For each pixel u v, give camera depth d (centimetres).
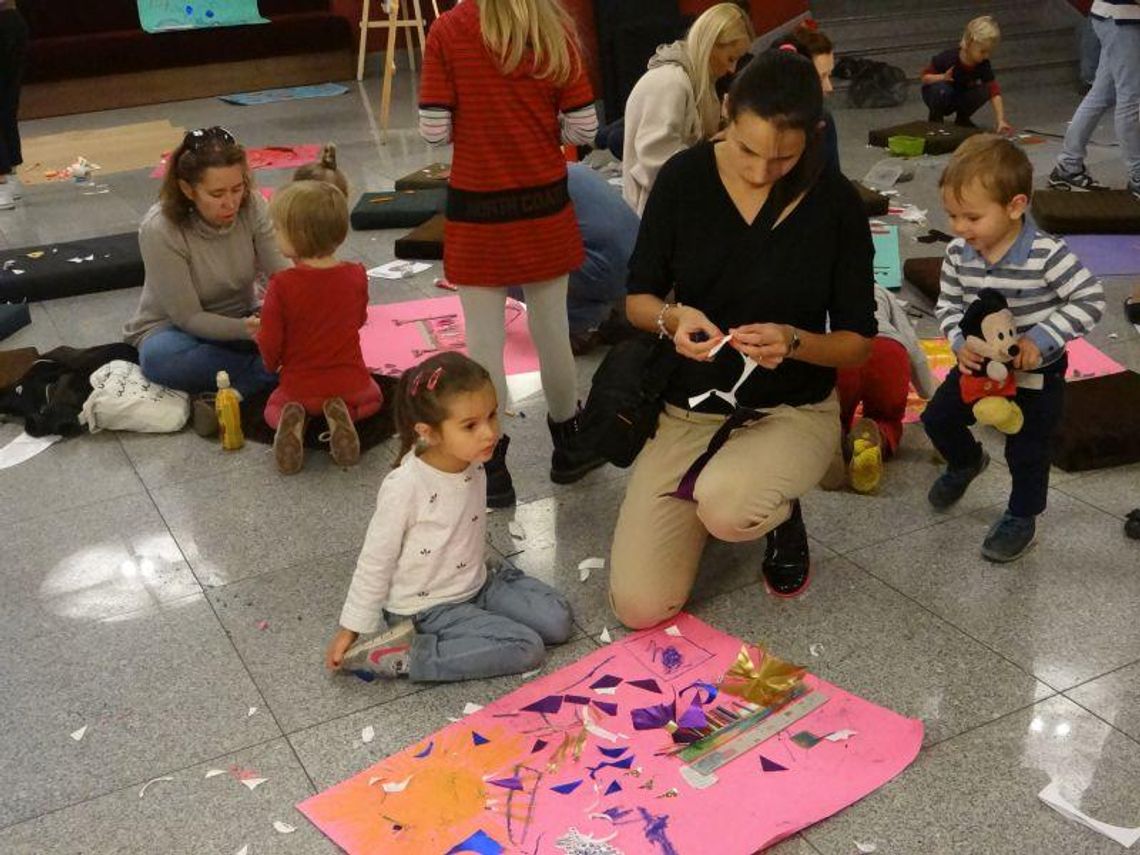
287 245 359
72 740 246
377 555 252
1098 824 210
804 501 329
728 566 298
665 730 238
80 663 272
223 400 371
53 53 1012
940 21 1040
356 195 687
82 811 226
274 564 311
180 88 1077
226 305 407
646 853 207
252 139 880
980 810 215
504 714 245
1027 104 908
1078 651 259
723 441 269
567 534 317
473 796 223
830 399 283
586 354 441
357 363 377
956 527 311
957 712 242
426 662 256
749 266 261
